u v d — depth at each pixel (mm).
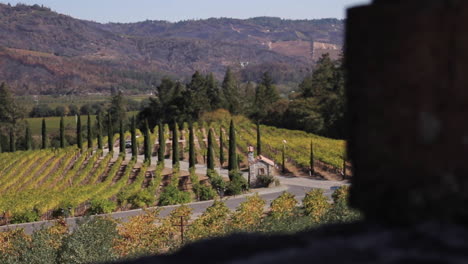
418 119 2387
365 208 2613
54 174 66875
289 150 77188
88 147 88500
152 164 74938
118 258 20188
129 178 66250
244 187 54125
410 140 2420
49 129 144125
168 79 116062
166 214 43219
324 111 93062
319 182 59156
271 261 2277
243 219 30750
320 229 2645
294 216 29000
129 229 26781
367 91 2570
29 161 76500
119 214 44312
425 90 2359
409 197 2430
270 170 58219
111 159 80000
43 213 44375
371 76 2549
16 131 117750
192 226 29375
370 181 2582
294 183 59125
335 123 91250
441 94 2318
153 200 48000
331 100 90812
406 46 2402
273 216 32219
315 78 108000
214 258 2549
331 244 2326
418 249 2162
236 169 61656
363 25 2570
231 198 50812
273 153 75250
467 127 2266
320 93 98188
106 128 117438
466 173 2275
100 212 44781
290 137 90438
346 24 2664
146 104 187500
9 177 67938
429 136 2352
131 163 70938
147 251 23922
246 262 2340
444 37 2301
